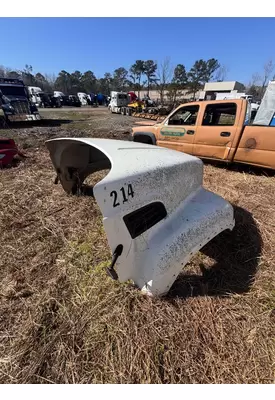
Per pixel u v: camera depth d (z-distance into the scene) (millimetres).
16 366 1149
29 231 2287
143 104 21234
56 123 12797
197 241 1523
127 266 1320
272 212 2727
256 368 1159
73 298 1526
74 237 2195
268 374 1139
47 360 1178
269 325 1359
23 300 1527
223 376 1129
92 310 1431
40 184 3436
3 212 2607
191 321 1363
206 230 1600
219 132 3924
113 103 22312
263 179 3738
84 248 2027
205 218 1631
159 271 1351
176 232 1462
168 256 1363
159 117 15055
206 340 1272
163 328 1317
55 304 1484
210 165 4484
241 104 3682
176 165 1626
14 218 2506
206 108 4035
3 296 1549
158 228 1451
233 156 3908
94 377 1119
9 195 3039
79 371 1139
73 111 23516
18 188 3281
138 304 1442
